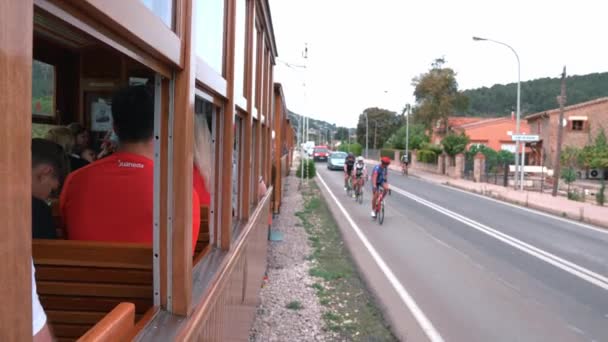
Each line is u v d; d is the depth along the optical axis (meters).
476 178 35.09
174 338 1.53
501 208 19.25
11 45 0.75
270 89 7.73
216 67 2.46
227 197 2.86
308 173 28.59
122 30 1.15
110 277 1.96
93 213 2.11
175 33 1.62
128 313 1.43
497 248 10.57
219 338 2.37
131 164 2.14
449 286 7.32
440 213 16.50
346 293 6.71
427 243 10.80
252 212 4.92
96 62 3.26
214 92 2.39
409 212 16.44
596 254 10.45
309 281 7.26
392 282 7.41
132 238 2.11
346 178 21.88
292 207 16.28
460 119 70.12
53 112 3.36
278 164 13.74
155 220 1.75
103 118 3.41
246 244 3.85
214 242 2.88
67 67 3.33
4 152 0.74
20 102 0.78
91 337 1.18
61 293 1.97
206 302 1.98
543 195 25.56
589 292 7.36
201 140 3.17
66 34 2.81
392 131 93.62
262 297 6.39
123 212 2.11
